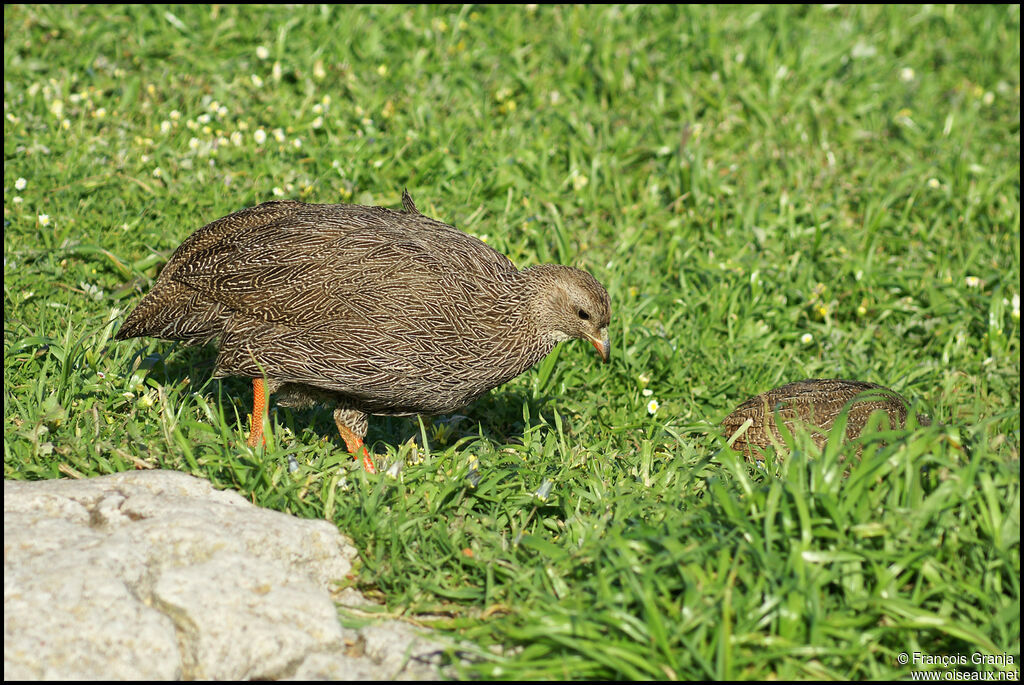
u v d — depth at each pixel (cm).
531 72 1808
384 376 955
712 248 1448
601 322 1023
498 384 1021
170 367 1106
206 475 893
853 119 1836
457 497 911
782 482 780
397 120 1598
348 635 752
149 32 1750
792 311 1354
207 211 1348
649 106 1728
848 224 1562
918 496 764
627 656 694
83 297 1196
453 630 767
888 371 1288
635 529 809
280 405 1041
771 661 711
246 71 1672
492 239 1354
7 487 815
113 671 665
